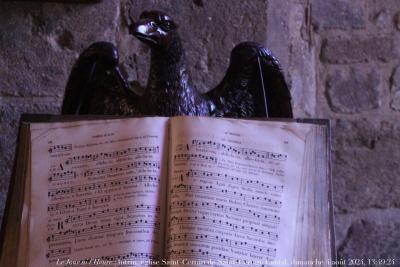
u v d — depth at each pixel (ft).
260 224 5.10
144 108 5.90
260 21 7.61
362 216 8.29
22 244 5.12
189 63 7.55
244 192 5.16
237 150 5.26
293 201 5.19
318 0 8.43
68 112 6.37
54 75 7.52
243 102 6.19
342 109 8.37
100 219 5.13
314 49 8.41
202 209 5.07
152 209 5.15
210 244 4.99
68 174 5.25
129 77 7.58
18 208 5.22
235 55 6.18
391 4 8.47
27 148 5.34
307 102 8.36
